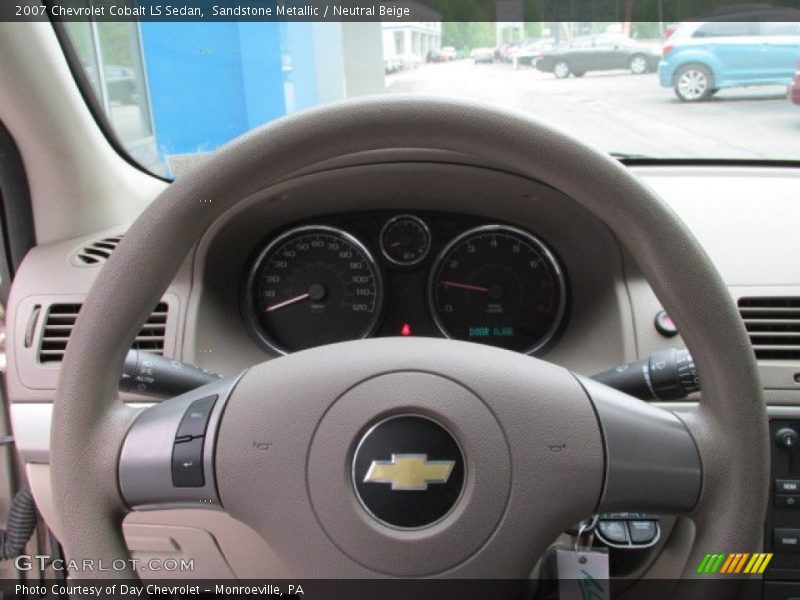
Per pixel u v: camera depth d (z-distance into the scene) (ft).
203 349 4.07
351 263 4.59
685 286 2.10
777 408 3.69
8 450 5.20
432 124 2.13
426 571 2.23
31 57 4.01
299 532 2.27
